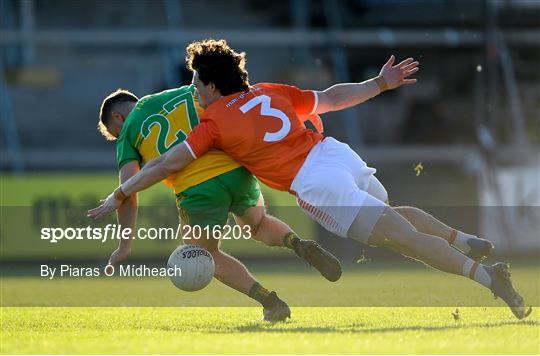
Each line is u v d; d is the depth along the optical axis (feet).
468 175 250.16
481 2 275.39
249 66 285.43
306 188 63.46
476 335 52.01
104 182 200.23
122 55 286.87
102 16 305.32
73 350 48.39
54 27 303.07
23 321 71.26
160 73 281.13
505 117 264.11
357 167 65.21
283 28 302.25
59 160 241.96
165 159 65.05
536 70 278.05
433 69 281.33
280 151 64.49
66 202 197.36
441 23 286.46
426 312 74.08
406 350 46.37
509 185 234.79
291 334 54.60
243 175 67.21
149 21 304.71
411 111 274.16
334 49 278.05
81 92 278.26
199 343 50.16
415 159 253.65
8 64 278.87
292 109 66.23
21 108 270.05
